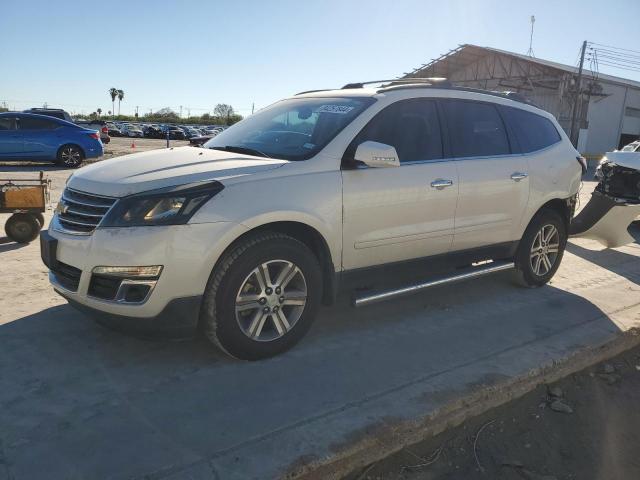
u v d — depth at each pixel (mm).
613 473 2963
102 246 3262
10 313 4301
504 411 3438
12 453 2652
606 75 41719
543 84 36438
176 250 3219
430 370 3670
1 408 3029
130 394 3217
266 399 3215
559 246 5691
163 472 2551
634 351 4402
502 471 2926
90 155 16609
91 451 2684
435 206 4398
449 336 4281
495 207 4883
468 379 3561
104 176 3594
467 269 5000
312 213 3672
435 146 4504
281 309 3711
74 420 2938
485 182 4738
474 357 3906
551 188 5371
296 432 2893
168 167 3617
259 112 4965
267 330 3748
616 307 5121
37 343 3811
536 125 5500
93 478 2498
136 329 3354
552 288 5680
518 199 5062
